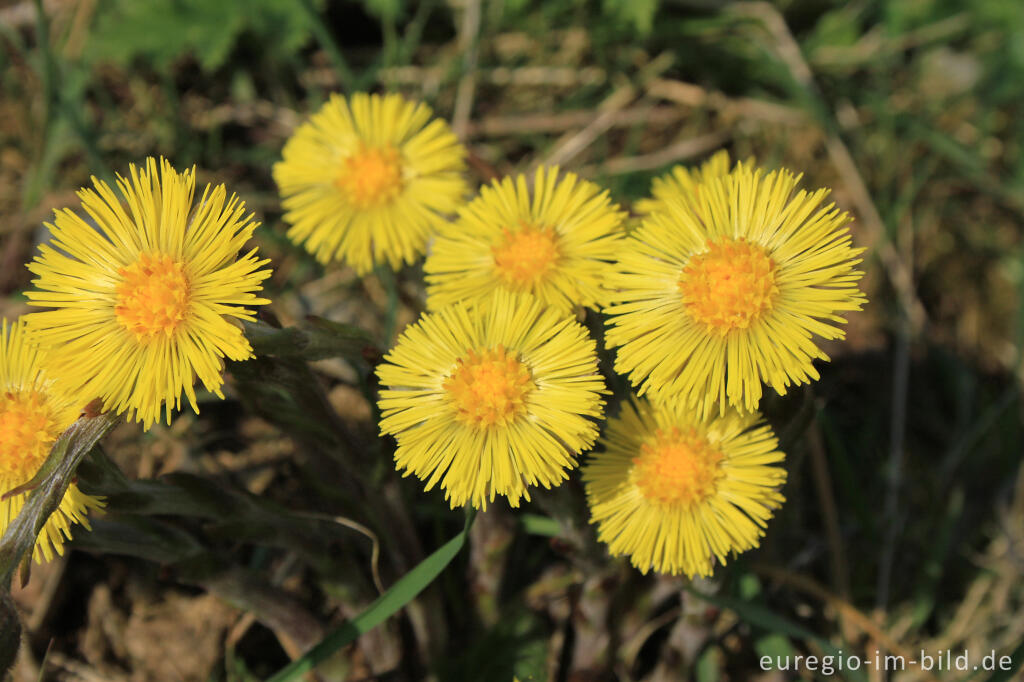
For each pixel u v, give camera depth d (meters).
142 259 0.27
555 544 0.31
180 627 0.35
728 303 0.27
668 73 0.46
